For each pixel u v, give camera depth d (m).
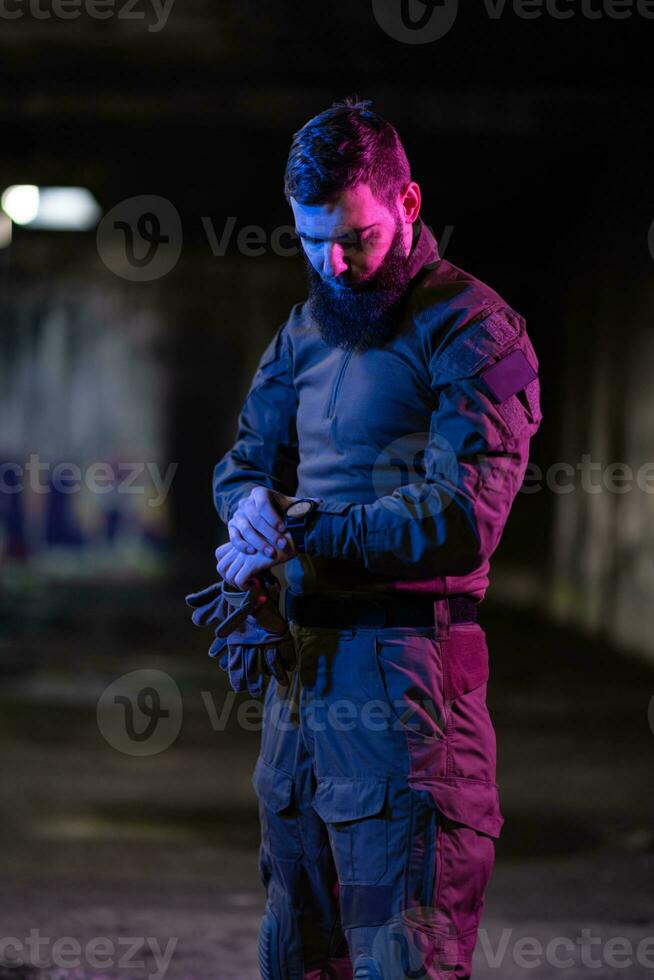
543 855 10.13
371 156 3.38
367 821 3.46
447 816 3.44
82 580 38.50
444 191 30.44
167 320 40.12
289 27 20.72
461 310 3.50
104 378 41.06
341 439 3.61
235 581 3.52
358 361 3.61
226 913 7.65
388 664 3.49
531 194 30.52
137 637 25.50
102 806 11.84
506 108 23.00
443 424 3.44
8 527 40.75
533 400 3.54
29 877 8.86
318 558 3.60
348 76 22.92
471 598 3.65
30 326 40.31
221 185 30.97
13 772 13.27
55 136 26.59
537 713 17.77
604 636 26.50
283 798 3.68
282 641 3.63
